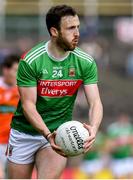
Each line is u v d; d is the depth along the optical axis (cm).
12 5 5041
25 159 1575
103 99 4762
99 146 3297
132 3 5156
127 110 4650
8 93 2130
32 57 1419
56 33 1402
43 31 4966
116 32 5119
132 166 3052
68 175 2961
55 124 1496
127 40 5109
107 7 5122
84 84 1456
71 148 1373
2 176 2014
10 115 2127
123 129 3772
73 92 1463
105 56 4966
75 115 4184
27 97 1427
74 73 1440
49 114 1481
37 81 1435
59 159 1526
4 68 2133
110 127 3884
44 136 1409
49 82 1434
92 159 3189
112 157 3206
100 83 4888
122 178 3005
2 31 4975
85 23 5059
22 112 1529
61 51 1420
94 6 5100
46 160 1532
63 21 1387
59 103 1468
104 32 5109
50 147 1532
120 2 5156
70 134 1373
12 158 1584
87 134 1380
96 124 1416
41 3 5006
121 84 4903
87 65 1438
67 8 1395
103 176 3047
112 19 5119
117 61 5034
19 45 4844
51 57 1424
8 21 4988
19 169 1589
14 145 1569
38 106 1467
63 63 1430
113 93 4816
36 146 1551
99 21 5100
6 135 2111
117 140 3366
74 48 1404
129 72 4988
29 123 1530
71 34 1391
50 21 1405
